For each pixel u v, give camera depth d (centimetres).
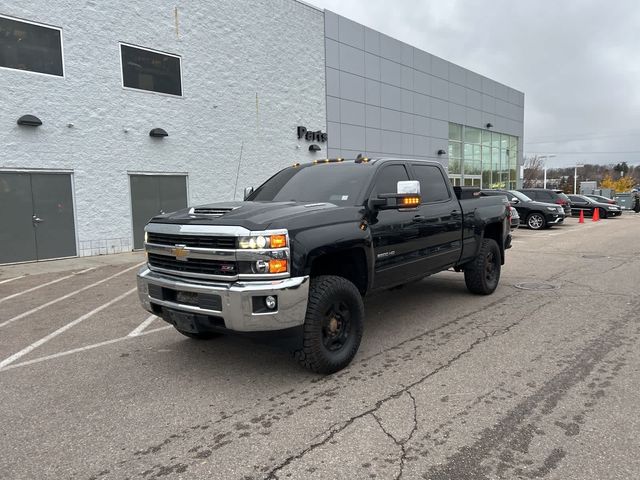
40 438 314
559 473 258
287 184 540
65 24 1167
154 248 417
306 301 371
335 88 1966
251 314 353
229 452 290
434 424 316
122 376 420
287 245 362
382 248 470
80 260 1177
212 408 352
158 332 555
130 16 1289
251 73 1616
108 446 302
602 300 655
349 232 416
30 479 268
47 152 1155
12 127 1098
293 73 1770
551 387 369
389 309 631
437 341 492
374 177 491
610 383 374
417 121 2458
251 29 1608
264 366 435
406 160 560
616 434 297
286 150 1758
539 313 592
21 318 635
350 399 359
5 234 1111
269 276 355
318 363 391
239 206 430
